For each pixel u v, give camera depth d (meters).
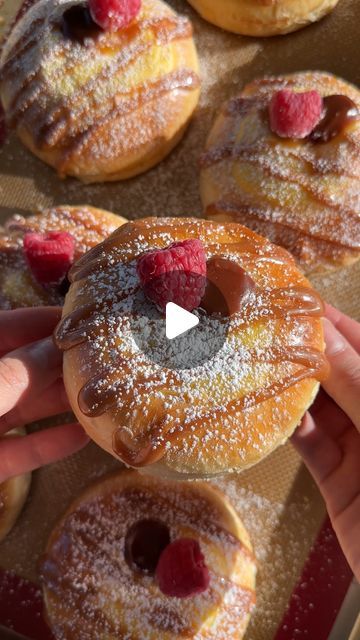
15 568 0.29
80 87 0.28
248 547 0.27
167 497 0.27
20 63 0.29
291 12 0.29
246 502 0.28
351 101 0.27
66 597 0.27
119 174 0.30
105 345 0.20
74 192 0.31
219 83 0.31
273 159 0.27
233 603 0.26
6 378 0.22
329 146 0.27
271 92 0.28
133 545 0.27
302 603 0.27
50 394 0.26
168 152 0.30
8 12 0.31
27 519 0.29
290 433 0.21
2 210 0.31
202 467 0.20
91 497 0.28
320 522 0.28
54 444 0.26
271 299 0.21
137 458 0.20
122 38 0.28
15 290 0.28
